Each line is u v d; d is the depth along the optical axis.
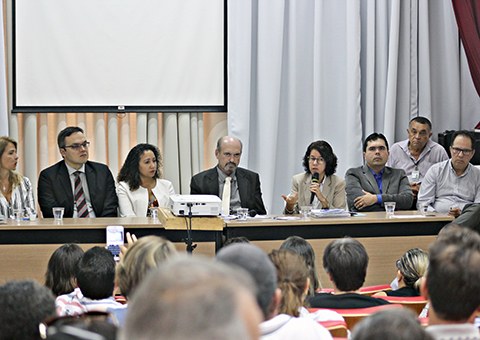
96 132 7.98
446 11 8.45
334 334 2.97
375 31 8.20
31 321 1.99
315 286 3.98
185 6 7.96
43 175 6.57
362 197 6.78
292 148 8.14
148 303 1.07
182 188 8.05
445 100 8.51
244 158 8.00
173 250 2.76
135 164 6.61
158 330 1.05
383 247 6.11
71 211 6.53
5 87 7.64
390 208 6.38
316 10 8.05
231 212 6.43
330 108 8.20
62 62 7.84
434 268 2.17
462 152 6.75
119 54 7.90
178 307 1.06
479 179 6.89
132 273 2.71
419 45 8.35
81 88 7.88
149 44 7.93
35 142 7.86
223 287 1.08
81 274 3.30
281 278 2.89
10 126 7.81
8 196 6.38
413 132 7.58
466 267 2.12
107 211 6.58
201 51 8.00
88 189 6.61
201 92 8.02
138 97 7.95
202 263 1.13
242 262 2.29
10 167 6.34
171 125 8.01
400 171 7.09
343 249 3.62
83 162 6.59
